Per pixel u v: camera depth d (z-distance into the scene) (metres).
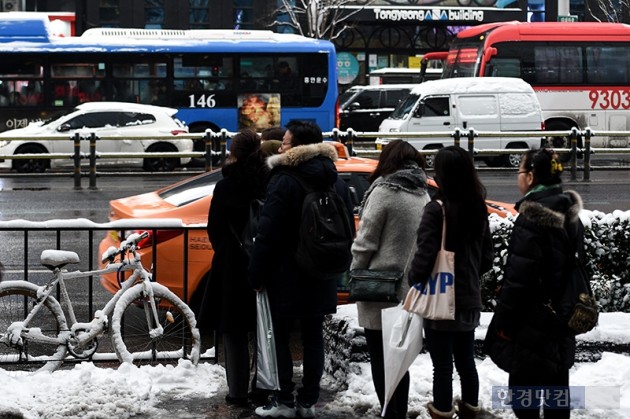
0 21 29.09
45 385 7.45
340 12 47.59
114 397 7.26
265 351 6.86
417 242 6.07
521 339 5.68
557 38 31.69
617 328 8.05
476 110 28.16
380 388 6.62
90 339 8.23
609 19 48.97
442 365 6.20
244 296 7.20
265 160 7.20
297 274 6.75
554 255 5.63
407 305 6.12
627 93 31.73
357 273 6.43
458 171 6.03
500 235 8.85
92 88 29.23
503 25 31.94
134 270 8.36
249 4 48.84
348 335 7.69
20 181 24.38
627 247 9.17
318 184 6.68
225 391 7.71
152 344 8.34
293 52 29.81
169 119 26.67
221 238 7.24
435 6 48.25
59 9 47.75
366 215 6.40
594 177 25.73
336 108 30.05
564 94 31.61
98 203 19.55
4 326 8.40
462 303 6.08
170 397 7.54
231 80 29.69
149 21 48.03
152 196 10.84
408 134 24.72
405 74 42.00
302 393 6.98
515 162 27.80
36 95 29.09
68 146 26.16
